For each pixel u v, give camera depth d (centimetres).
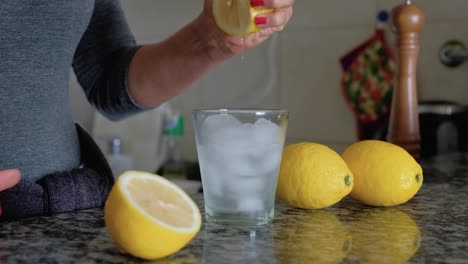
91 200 73
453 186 87
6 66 74
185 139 191
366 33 151
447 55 139
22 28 74
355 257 53
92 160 84
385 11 147
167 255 53
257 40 81
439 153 129
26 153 77
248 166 62
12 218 70
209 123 62
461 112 130
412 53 102
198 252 55
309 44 162
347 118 156
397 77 103
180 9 189
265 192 63
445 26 140
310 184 68
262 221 63
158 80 94
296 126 167
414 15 100
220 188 63
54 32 77
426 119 129
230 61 179
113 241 58
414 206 73
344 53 155
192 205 56
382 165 70
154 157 190
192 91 188
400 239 59
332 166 68
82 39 99
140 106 99
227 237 59
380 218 67
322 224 64
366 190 71
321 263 52
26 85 76
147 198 54
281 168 69
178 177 173
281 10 70
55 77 79
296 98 166
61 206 71
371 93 150
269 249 55
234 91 179
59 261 52
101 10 97
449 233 61
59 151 80
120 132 197
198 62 90
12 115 75
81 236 59
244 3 69
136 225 51
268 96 172
